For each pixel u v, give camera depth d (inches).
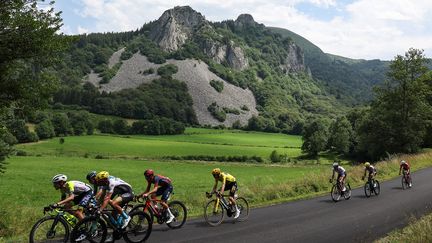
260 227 504.7
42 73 644.1
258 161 3809.1
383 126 2418.8
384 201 740.0
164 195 477.1
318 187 884.0
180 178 2206.0
